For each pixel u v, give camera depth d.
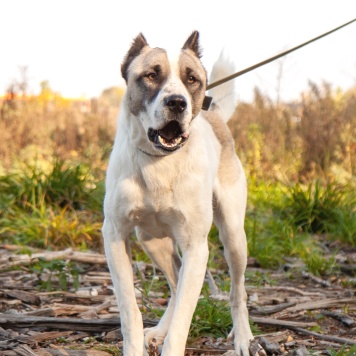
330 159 12.55
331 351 4.75
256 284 6.92
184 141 4.44
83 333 5.27
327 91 12.99
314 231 9.41
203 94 4.82
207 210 4.69
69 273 6.71
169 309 5.29
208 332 5.36
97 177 10.80
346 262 7.91
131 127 4.62
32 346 4.97
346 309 5.96
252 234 8.02
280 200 9.98
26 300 6.00
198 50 5.01
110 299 6.09
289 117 13.40
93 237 8.29
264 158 12.55
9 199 8.99
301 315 5.88
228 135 5.68
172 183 4.60
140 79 4.60
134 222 4.71
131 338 4.39
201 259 4.61
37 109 15.64
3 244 7.88
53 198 9.16
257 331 5.40
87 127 15.05
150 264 7.26
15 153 13.94
